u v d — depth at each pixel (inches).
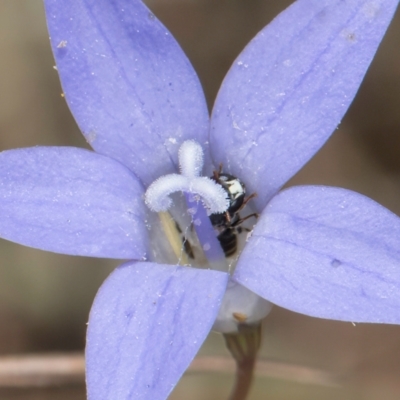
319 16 4.6
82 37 4.6
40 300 5.5
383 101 5.6
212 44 5.7
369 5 4.5
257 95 4.6
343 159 5.6
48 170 4.6
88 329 4.4
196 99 4.7
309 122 4.6
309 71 4.6
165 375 4.3
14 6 5.6
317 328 5.6
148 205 4.6
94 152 4.6
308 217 4.5
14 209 4.5
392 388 5.5
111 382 4.3
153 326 4.4
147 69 4.7
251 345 4.8
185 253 4.8
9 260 5.5
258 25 5.6
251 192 4.7
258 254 4.5
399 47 5.6
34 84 5.6
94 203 4.6
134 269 4.5
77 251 4.5
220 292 4.4
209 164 4.7
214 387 5.5
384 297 4.4
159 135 4.7
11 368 5.3
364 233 4.4
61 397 5.4
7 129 5.6
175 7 5.7
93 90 4.6
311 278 4.4
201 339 4.4
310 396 5.5
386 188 5.6
